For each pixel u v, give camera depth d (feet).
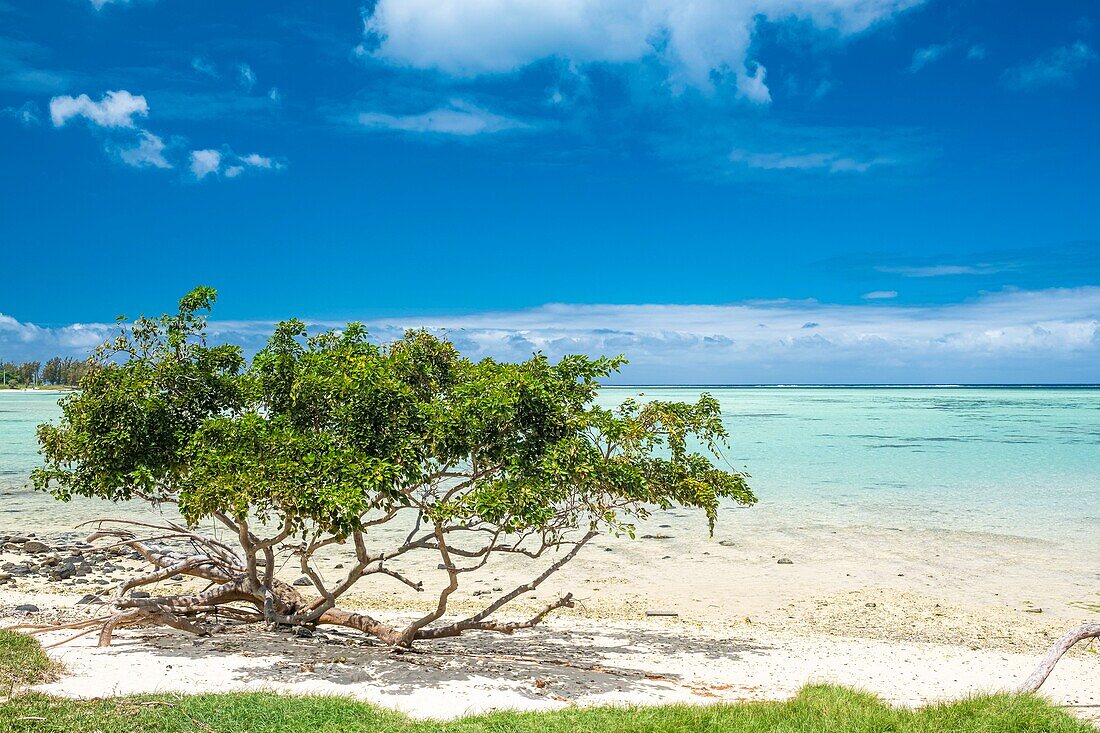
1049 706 45.21
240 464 49.26
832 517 129.49
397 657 56.54
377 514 134.10
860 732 40.34
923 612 78.95
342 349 59.21
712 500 56.75
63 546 105.50
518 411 51.85
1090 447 237.66
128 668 49.39
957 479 169.89
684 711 42.68
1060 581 90.48
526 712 43.21
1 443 247.09
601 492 54.13
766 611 79.51
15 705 39.47
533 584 56.85
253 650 56.13
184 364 58.49
